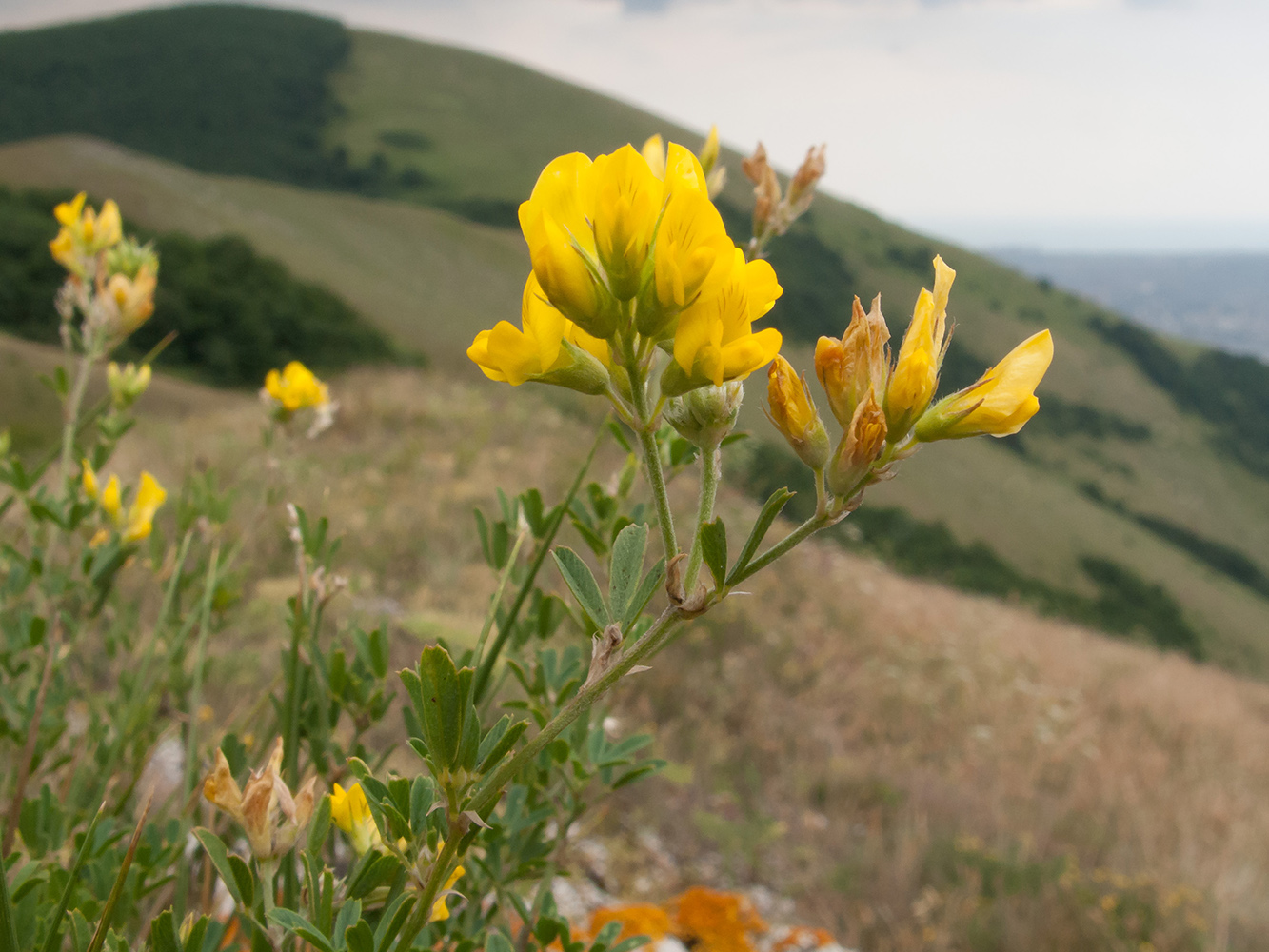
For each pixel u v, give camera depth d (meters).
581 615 1.41
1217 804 6.73
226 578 2.19
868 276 78.38
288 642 1.57
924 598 12.98
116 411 2.20
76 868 0.86
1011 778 6.43
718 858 4.32
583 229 0.78
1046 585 43.91
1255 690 15.16
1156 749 8.06
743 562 0.72
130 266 2.23
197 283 37.12
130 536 1.79
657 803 4.52
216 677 3.21
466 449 10.77
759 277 0.79
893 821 5.13
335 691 1.38
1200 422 84.12
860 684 7.31
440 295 57.81
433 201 105.19
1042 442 74.69
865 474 0.76
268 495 2.54
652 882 3.91
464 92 129.38
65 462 2.10
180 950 0.90
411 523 7.39
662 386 0.75
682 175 0.75
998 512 57.09
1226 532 71.62
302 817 0.95
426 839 0.84
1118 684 10.67
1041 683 9.59
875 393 0.80
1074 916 4.25
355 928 0.77
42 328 35.38
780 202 1.62
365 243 62.12
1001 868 4.58
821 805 5.34
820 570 10.38
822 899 4.06
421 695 0.71
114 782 1.74
